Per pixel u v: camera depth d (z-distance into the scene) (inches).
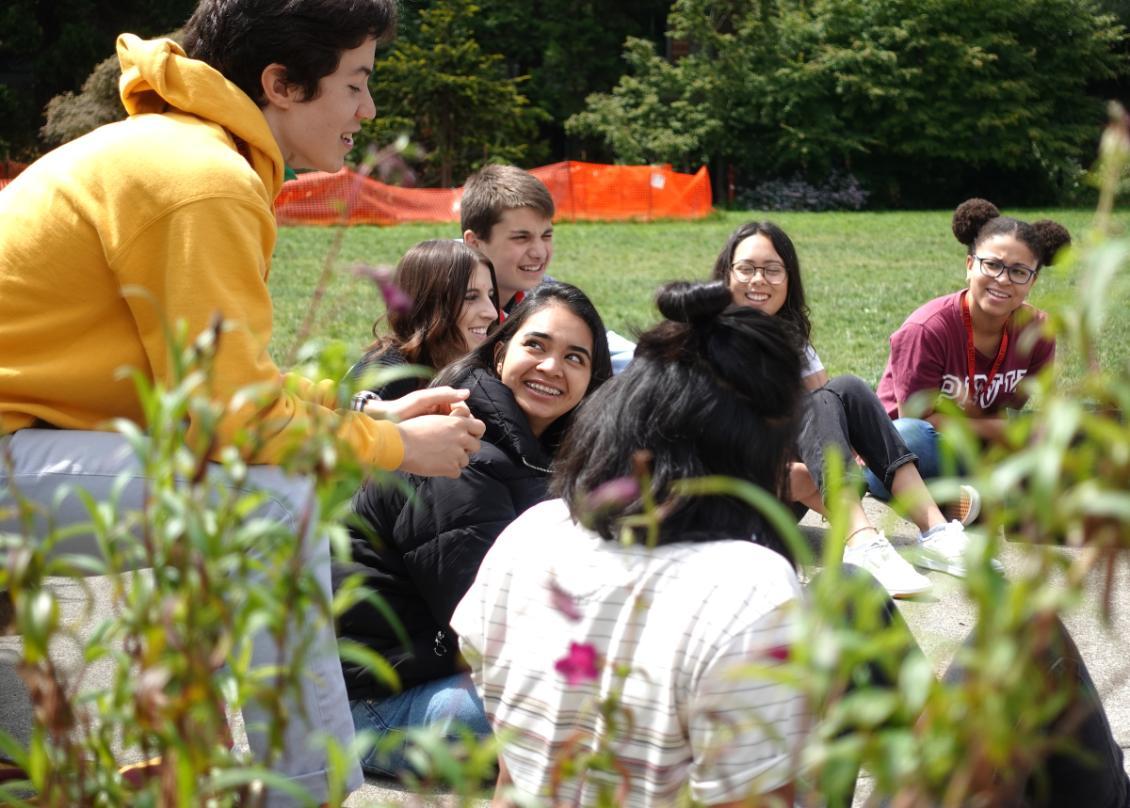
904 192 1462.8
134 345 97.7
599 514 75.5
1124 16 1535.4
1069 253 40.4
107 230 94.6
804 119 1408.7
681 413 75.3
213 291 93.0
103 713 55.3
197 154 96.8
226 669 87.6
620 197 1087.0
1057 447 37.4
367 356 158.9
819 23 1424.7
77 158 98.0
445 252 158.2
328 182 946.1
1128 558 48.0
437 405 109.0
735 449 75.9
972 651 40.3
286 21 105.2
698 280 79.4
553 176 1074.7
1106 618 39.6
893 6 1414.9
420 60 1270.9
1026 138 1423.5
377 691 126.6
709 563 73.2
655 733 72.1
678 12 1454.2
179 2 1266.0
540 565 79.3
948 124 1422.2
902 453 184.5
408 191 970.7
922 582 169.9
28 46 1218.0
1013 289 201.9
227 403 88.8
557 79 1507.1
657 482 75.0
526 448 125.2
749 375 76.0
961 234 220.4
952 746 39.2
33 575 50.2
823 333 427.2
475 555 119.7
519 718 78.0
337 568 127.3
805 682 40.9
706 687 70.0
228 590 49.3
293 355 59.2
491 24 1472.7
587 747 74.3
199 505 48.7
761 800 66.0
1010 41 1409.9
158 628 48.1
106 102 974.4
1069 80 1455.5
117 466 95.1
